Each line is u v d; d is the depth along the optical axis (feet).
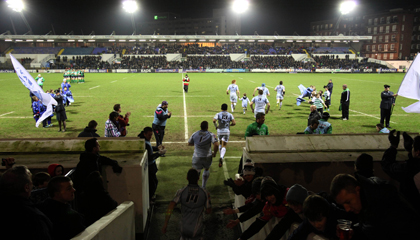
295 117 49.85
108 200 12.01
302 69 211.61
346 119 48.01
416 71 18.21
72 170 13.73
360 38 251.60
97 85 106.52
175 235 15.81
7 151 16.51
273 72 212.23
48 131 39.42
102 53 239.09
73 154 16.61
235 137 36.70
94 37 240.32
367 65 226.99
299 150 16.67
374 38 299.99
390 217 6.87
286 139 17.21
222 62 225.35
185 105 61.77
